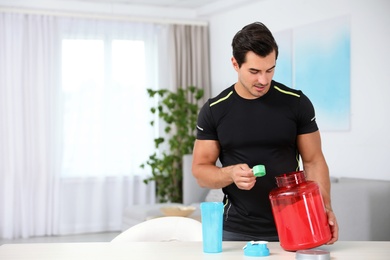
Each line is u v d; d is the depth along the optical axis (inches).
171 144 276.1
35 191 268.2
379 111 193.3
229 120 90.4
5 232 262.2
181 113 275.9
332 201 164.4
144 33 286.8
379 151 193.9
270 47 80.1
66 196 274.2
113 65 281.4
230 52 277.4
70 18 273.3
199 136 94.3
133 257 70.0
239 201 91.3
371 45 195.8
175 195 278.7
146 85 287.1
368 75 197.2
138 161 286.4
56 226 270.1
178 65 291.1
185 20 291.6
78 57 275.0
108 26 280.2
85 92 276.2
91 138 277.1
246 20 263.6
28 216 266.4
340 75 208.4
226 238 92.2
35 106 267.4
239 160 91.4
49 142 270.1
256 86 83.0
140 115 286.0
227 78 281.3
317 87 218.7
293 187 71.7
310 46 221.8
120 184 281.3
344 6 206.7
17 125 263.6
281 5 239.1
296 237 70.8
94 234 273.0
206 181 89.6
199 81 293.4
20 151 263.7
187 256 70.1
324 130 216.5
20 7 264.2
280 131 88.9
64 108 273.7
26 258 70.5
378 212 170.7
